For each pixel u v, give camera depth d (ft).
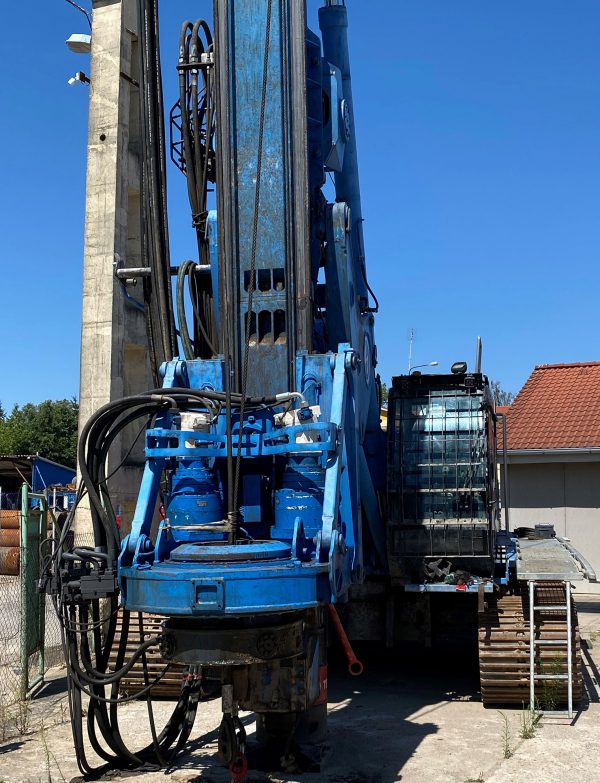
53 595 21.22
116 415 21.61
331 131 27.37
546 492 61.52
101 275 51.31
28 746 25.43
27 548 32.19
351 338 27.17
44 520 34.78
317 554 19.20
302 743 23.66
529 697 28.17
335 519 19.70
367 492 28.73
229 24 24.39
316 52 27.09
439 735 25.72
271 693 20.81
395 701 30.30
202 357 26.94
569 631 27.55
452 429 30.32
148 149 26.30
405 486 30.04
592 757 23.43
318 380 23.16
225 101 24.17
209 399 21.25
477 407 30.55
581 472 61.00
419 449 30.32
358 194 31.19
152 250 26.32
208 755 24.00
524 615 28.68
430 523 29.68
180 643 18.63
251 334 23.66
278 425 21.26
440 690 32.04
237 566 18.19
